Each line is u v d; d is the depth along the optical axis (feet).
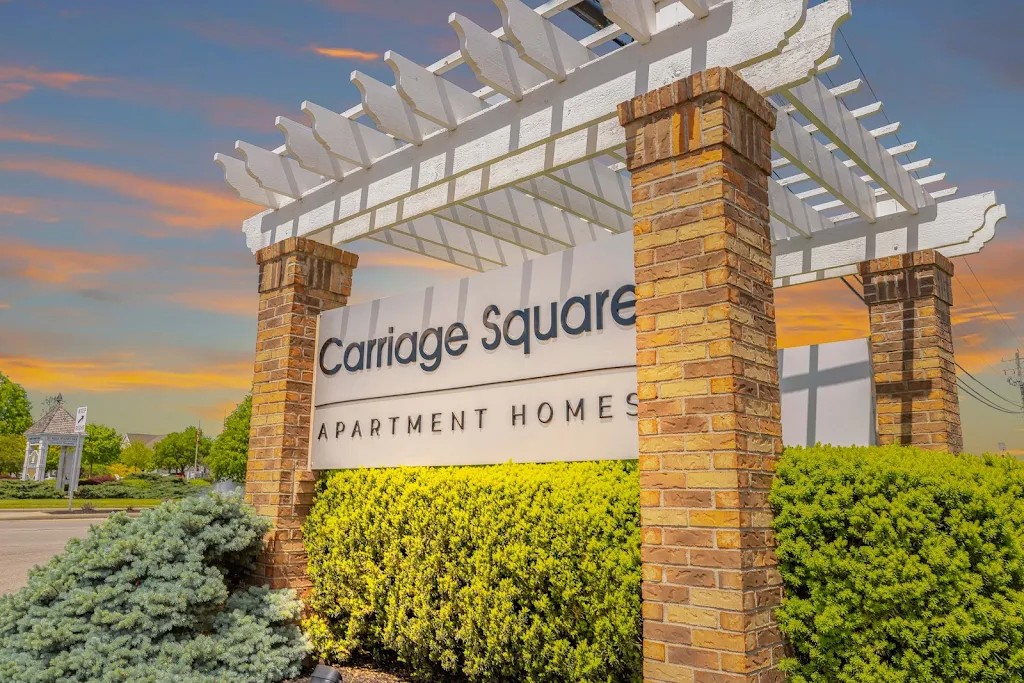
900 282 24.32
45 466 155.12
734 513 11.68
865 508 11.57
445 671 18.29
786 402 26.94
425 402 19.43
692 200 13.16
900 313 24.20
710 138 13.02
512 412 17.25
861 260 25.36
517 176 19.13
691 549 12.09
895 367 24.02
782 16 12.81
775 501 12.49
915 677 10.95
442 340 19.39
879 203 25.32
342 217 21.49
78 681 16.11
